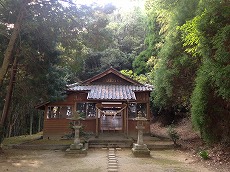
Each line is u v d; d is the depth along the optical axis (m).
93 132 16.06
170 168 7.70
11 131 18.30
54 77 13.41
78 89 16.08
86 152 10.37
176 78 12.48
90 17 10.18
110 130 17.14
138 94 16.70
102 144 12.80
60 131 15.77
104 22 10.30
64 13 9.82
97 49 11.01
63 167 7.96
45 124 15.88
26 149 11.88
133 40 32.41
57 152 11.07
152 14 22.19
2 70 9.55
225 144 8.80
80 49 11.37
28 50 10.60
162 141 13.96
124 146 12.50
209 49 6.84
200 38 7.04
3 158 9.34
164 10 13.55
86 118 16.28
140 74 25.22
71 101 16.20
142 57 26.72
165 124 22.06
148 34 25.59
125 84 17.81
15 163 8.48
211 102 8.47
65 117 16.09
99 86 17.25
